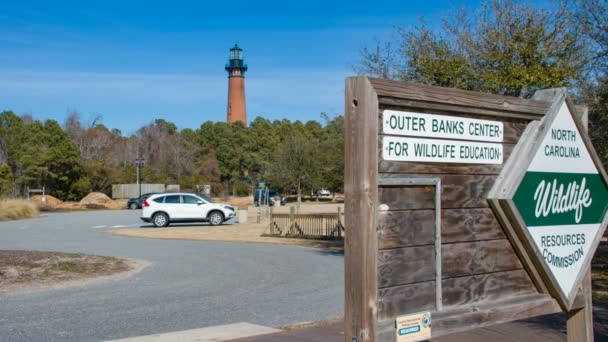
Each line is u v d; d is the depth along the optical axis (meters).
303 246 20.33
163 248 19.28
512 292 4.10
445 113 3.62
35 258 13.82
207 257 16.58
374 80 3.18
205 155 92.94
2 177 50.50
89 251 17.94
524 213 4.04
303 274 13.10
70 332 7.47
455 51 14.88
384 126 3.31
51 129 62.25
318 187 57.09
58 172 61.12
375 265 3.14
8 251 14.98
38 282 11.46
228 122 108.19
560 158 4.32
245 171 95.75
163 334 7.30
